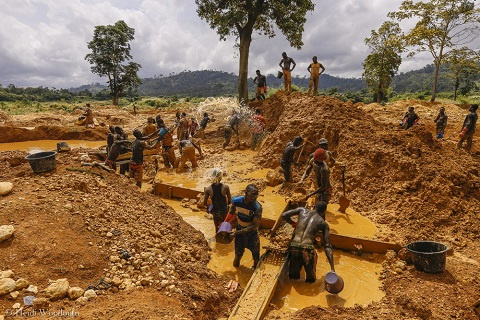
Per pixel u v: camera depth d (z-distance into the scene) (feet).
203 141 59.47
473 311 15.66
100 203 20.92
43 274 14.08
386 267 20.48
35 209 17.66
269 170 36.63
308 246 18.51
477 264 20.27
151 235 20.44
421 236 23.59
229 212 20.33
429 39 92.84
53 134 65.41
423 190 27.20
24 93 415.03
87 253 16.01
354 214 27.66
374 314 15.84
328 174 24.99
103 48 147.74
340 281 17.46
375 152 31.76
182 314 13.88
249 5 78.64
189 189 31.65
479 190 27.43
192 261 20.22
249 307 16.16
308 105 44.19
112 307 13.00
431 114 77.20
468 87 168.76
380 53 134.92
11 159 29.09
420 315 15.48
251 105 66.80
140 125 83.35
